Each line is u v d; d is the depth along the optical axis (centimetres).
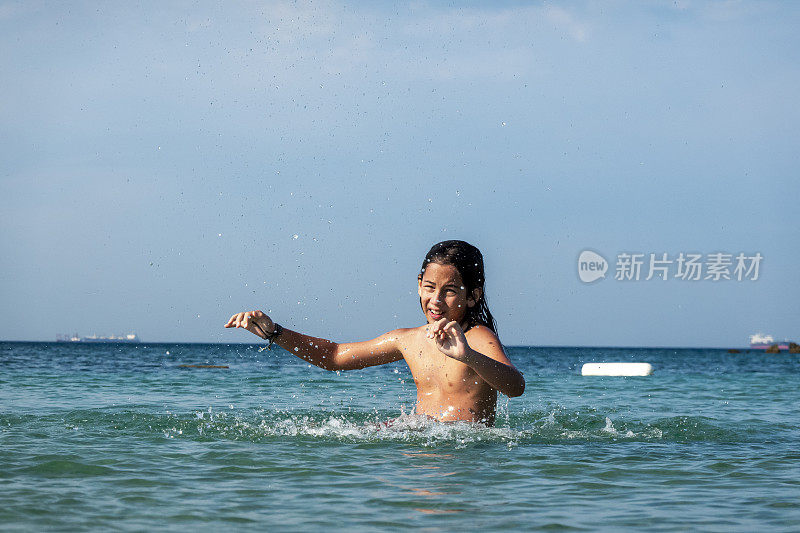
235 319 570
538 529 318
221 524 319
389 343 600
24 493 369
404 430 563
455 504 359
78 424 626
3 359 3534
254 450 501
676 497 382
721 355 9756
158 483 398
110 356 4478
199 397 1010
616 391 1316
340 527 316
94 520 322
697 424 692
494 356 534
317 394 1075
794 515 346
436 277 552
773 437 616
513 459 478
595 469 451
